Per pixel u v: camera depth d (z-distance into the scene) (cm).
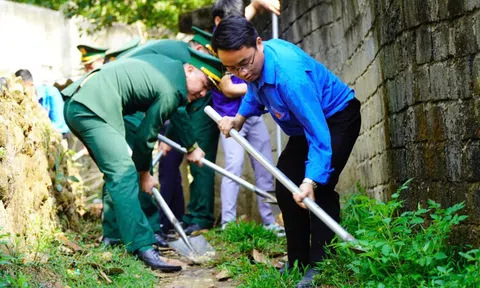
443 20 393
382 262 394
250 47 402
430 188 427
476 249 360
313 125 405
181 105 554
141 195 645
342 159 431
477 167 369
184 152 674
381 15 508
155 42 657
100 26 1338
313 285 427
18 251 420
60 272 441
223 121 457
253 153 438
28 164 514
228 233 643
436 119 411
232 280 498
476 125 366
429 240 394
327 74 436
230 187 733
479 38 357
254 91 429
